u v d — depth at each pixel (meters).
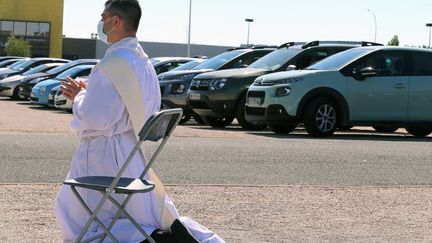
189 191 8.85
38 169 10.03
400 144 14.51
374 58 15.95
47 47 78.12
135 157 5.32
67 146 12.44
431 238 7.09
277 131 16.86
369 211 8.17
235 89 17.56
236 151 12.48
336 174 10.49
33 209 7.68
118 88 5.20
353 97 15.65
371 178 10.27
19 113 21.44
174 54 78.12
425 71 16.22
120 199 5.24
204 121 19.17
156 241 5.30
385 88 15.84
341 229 7.34
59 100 22.17
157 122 4.85
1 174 9.56
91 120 5.18
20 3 77.25
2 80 31.47
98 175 5.29
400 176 10.52
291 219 7.68
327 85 15.51
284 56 18.16
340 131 19.16
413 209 8.35
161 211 5.41
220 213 7.82
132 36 5.35
